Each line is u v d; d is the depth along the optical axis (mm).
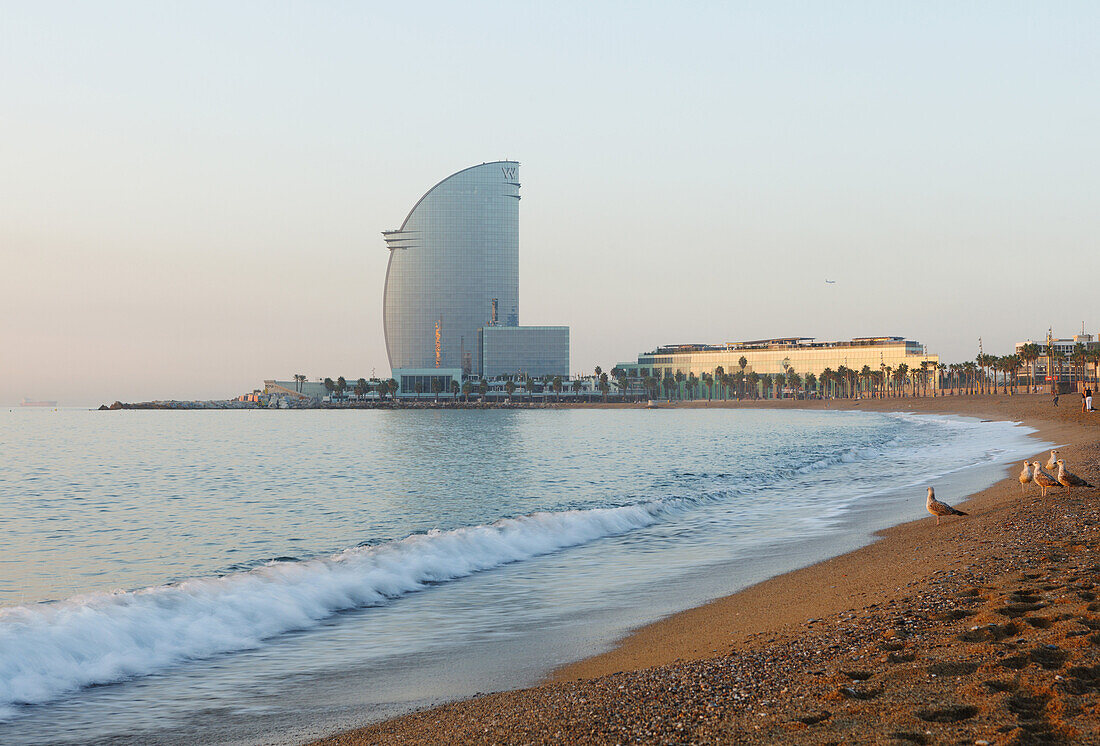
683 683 12211
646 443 114875
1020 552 20375
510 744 10336
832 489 45500
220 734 12219
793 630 15391
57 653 15711
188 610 18938
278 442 134500
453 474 68688
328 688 14430
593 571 24938
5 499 53719
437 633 18156
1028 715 9578
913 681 11102
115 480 67812
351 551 25984
